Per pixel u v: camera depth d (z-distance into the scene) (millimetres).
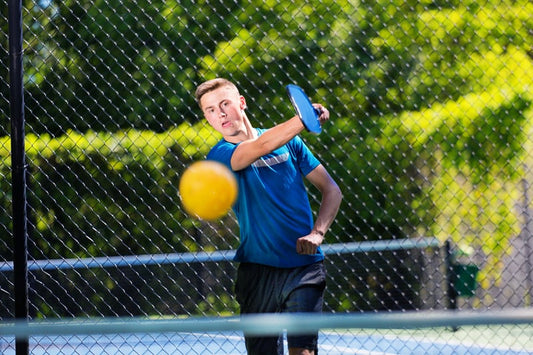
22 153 11953
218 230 16062
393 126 17938
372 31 18438
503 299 16359
